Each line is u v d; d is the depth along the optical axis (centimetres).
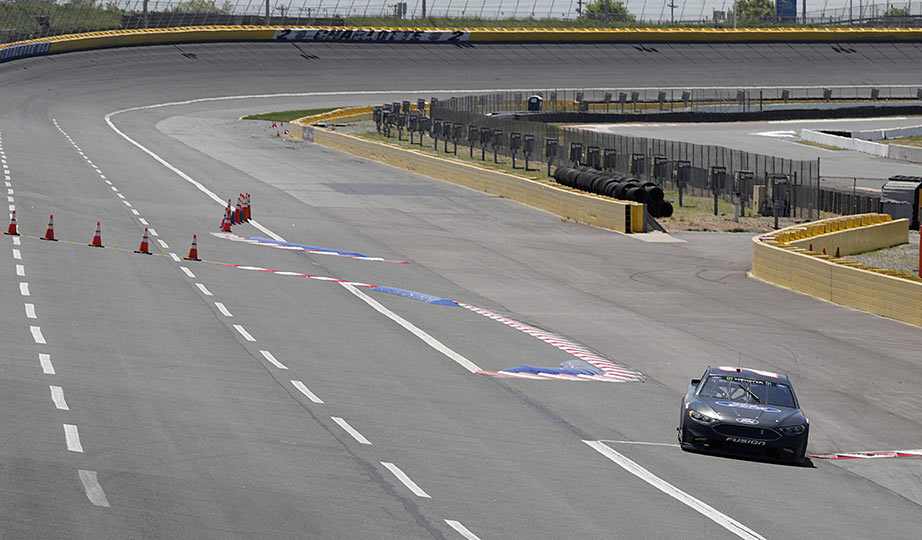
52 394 7250
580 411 8119
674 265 15462
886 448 7812
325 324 10475
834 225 17475
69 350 8575
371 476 6003
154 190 19962
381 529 5106
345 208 19425
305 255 14550
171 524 4966
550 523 5416
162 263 12975
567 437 7338
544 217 19488
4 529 4756
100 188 19512
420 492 5778
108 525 4891
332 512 5306
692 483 6412
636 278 14400
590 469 6550
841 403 9019
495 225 18400
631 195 19600
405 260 14838
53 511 5031
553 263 15225
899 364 10425
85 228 15000
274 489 5616
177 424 6769
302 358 9044
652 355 10250
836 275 13238
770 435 7000
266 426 6906
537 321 11488
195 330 9719
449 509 5512
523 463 6569
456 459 6525
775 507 6041
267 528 5012
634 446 7219
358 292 12281
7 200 16812
